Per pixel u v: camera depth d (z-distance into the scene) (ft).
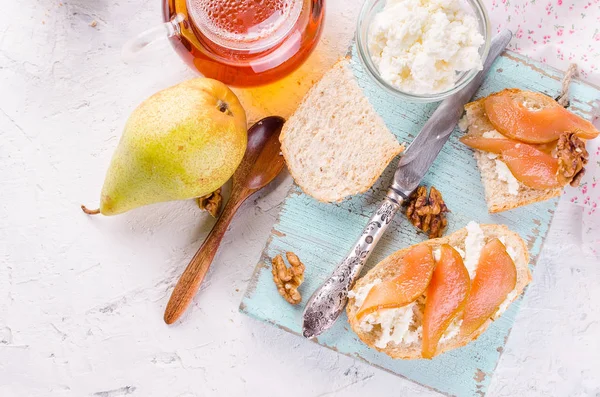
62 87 1.67
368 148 1.58
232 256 1.67
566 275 1.72
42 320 1.69
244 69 1.48
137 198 1.50
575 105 1.62
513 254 1.56
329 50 1.67
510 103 1.55
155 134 1.40
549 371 1.71
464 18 1.46
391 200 1.56
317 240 1.61
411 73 1.48
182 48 1.48
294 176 1.58
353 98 1.58
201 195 1.51
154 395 1.69
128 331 1.68
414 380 1.60
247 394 1.69
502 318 1.60
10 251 1.69
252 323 1.68
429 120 1.57
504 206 1.58
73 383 1.69
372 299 1.49
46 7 1.66
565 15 1.66
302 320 1.57
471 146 1.58
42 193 1.69
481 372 1.60
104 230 1.69
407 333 1.53
